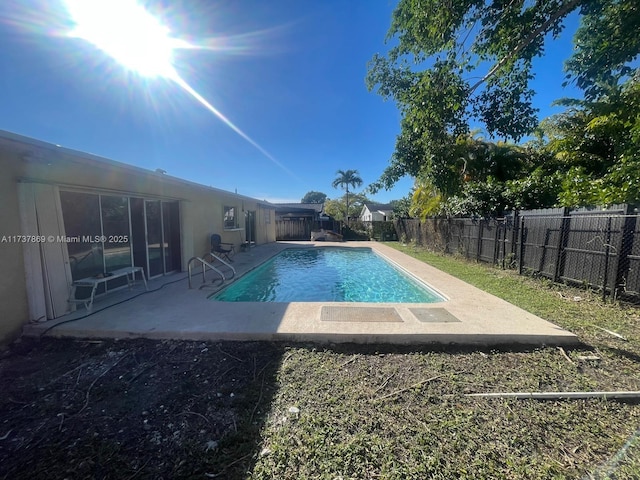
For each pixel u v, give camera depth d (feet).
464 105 16.37
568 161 35.22
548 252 23.13
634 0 12.97
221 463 6.49
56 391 9.33
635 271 16.35
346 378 9.95
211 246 33.17
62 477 6.16
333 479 6.01
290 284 27.61
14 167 12.95
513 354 11.64
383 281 28.78
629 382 9.58
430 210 47.65
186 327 13.23
